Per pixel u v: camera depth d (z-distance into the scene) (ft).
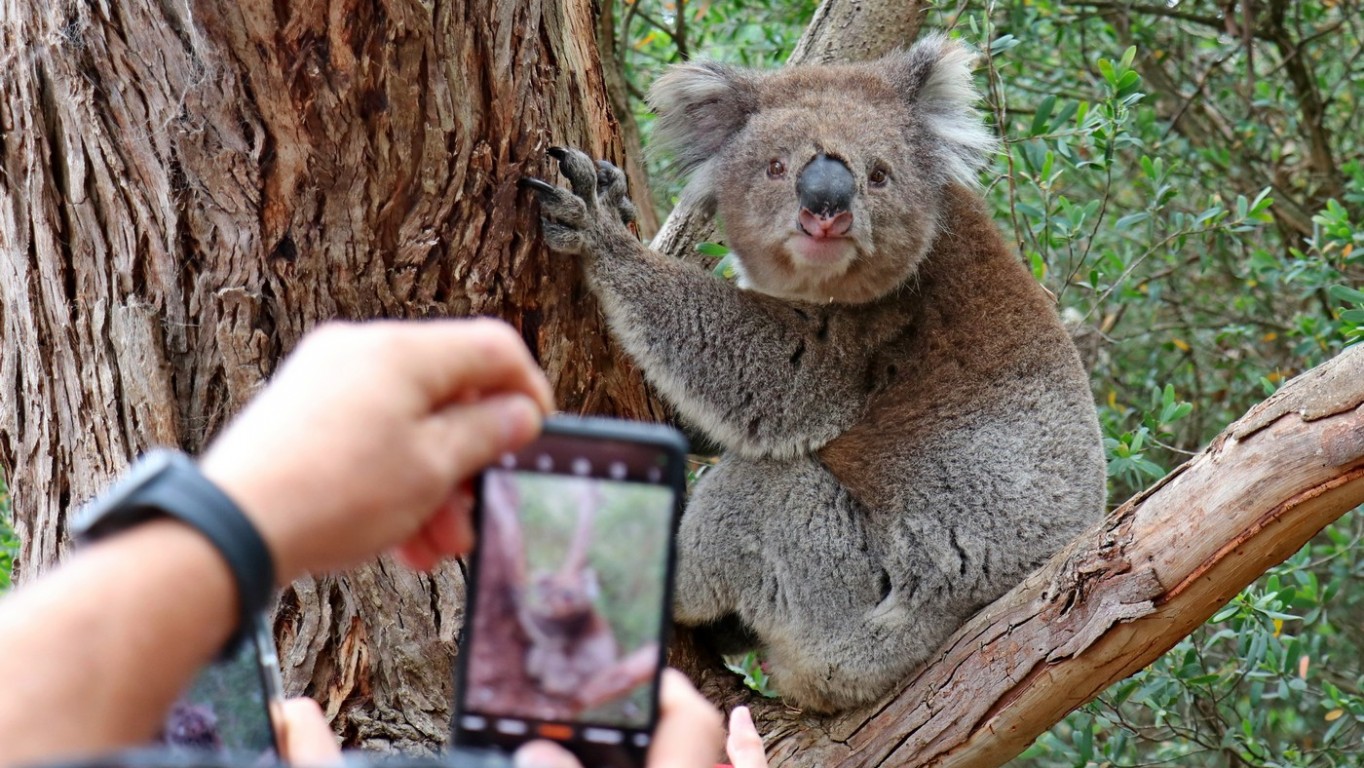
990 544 13.06
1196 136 21.79
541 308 10.42
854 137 13.58
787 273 13.91
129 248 9.23
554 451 3.20
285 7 8.59
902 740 11.37
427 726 9.50
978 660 10.90
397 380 2.62
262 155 8.93
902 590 12.96
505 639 3.19
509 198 9.81
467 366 2.72
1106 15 21.72
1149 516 9.93
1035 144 17.97
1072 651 10.21
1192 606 9.76
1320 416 9.12
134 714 2.21
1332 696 15.67
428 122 9.18
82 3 8.91
